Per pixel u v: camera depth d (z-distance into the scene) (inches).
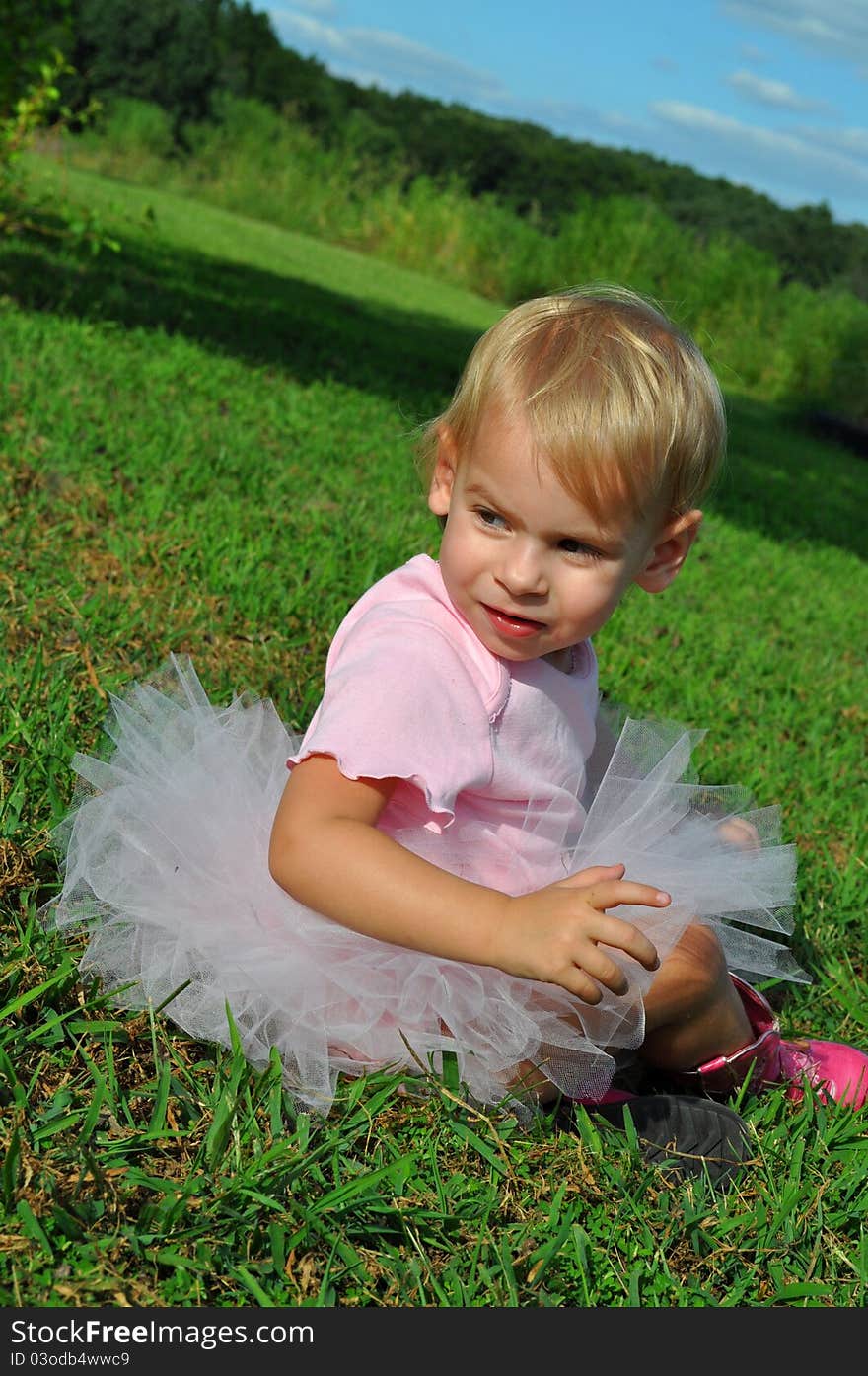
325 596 154.7
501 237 909.8
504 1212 68.3
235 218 906.7
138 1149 66.5
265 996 74.7
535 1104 77.9
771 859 85.6
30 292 295.9
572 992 67.2
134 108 1019.3
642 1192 70.9
